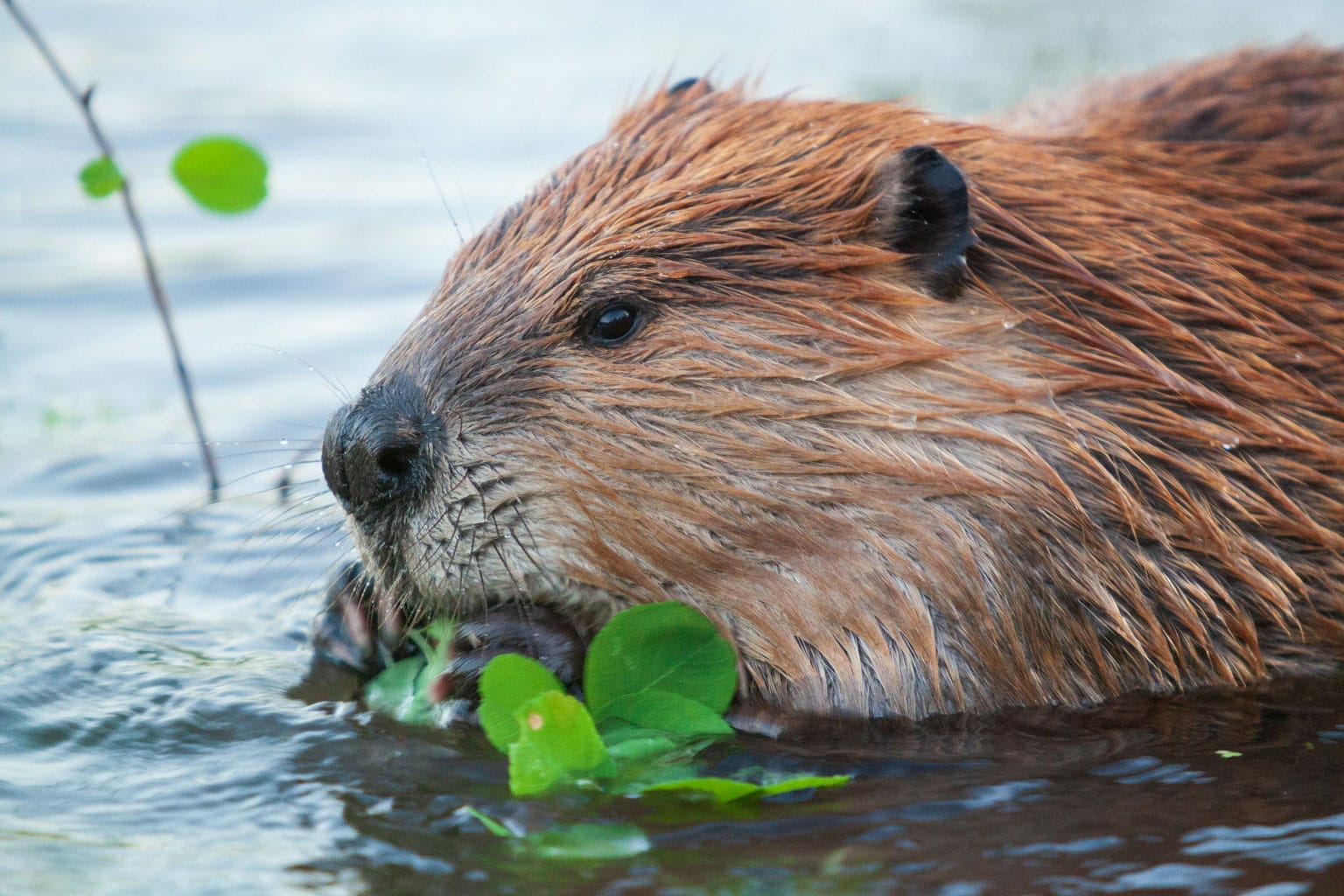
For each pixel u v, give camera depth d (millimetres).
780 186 6984
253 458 10641
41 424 11273
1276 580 7164
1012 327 6930
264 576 8695
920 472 6691
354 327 12758
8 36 21172
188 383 10047
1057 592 6855
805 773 6102
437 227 15086
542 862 5367
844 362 6750
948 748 6375
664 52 20344
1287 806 5797
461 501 6664
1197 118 8766
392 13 23281
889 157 6863
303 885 5262
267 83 19562
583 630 7027
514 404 6719
